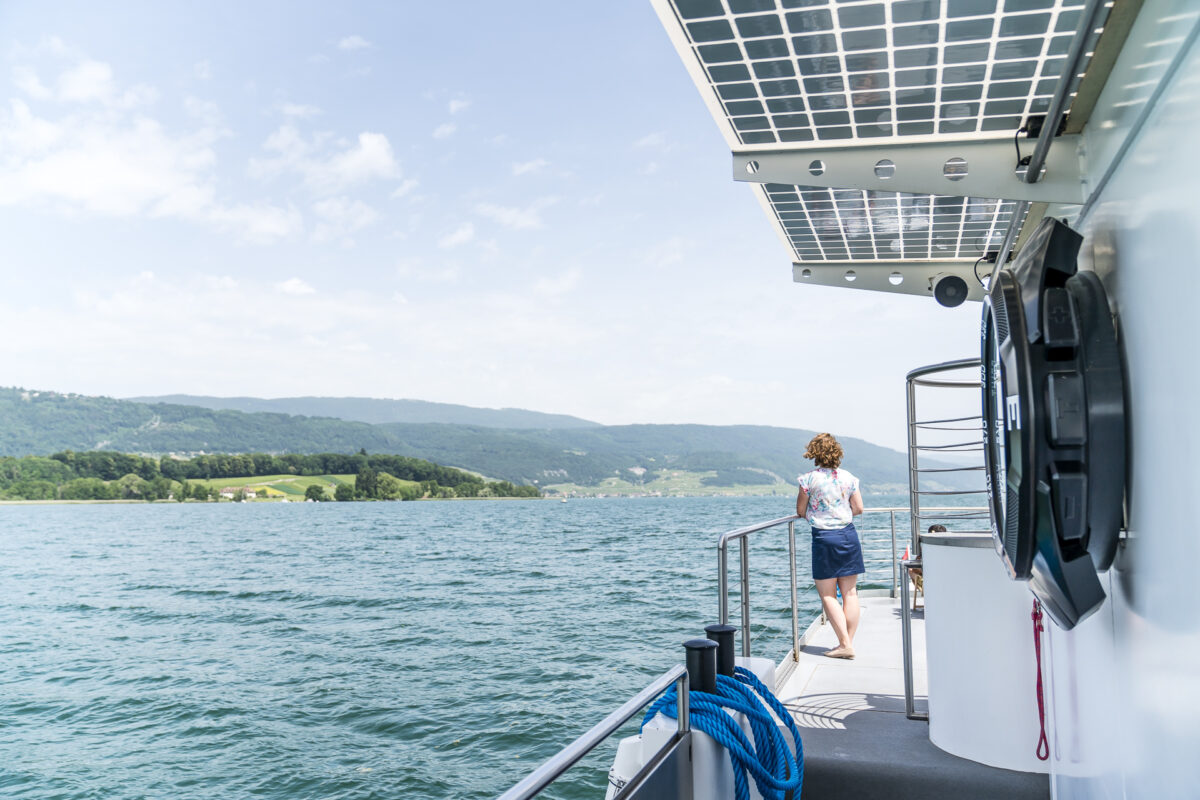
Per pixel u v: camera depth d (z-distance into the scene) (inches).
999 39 95.0
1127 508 70.0
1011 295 72.9
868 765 125.2
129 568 2153.1
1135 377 67.4
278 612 1278.3
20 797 516.1
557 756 58.5
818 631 237.0
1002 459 77.1
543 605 1187.3
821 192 161.5
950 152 123.3
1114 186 75.0
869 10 90.7
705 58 103.3
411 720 613.9
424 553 2354.8
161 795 508.1
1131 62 70.1
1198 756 53.6
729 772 99.8
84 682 837.8
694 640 100.7
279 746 582.6
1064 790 101.6
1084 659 89.4
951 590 129.0
